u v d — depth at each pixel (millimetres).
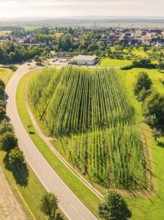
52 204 86250
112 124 154500
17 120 161000
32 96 194875
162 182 108062
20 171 112500
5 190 102188
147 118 156250
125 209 83375
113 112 168375
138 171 113562
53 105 176625
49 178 108750
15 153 113625
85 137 141250
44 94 196250
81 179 108375
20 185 104438
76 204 95438
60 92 197000
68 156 123938
